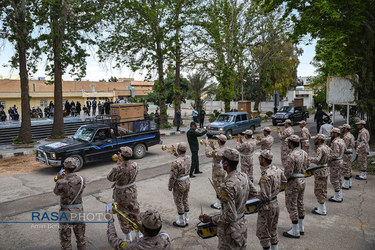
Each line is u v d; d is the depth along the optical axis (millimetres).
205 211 6418
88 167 10961
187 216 5715
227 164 3477
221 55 23344
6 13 14570
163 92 22922
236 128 17609
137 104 13891
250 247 4816
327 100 12742
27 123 16188
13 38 14773
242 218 3512
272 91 40000
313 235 5215
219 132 16641
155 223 2484
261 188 4129
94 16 16172
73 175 4250
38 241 5195
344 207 6523
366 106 11992
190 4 20859
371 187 7934
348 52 12188
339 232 5316
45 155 10023
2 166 11328
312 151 12977
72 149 10109
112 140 11180
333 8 10422
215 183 6551
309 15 11641
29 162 12039
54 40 16672
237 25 23375
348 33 11438
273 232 4305
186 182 5535
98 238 5254
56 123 17406
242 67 27375
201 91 34062
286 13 12852
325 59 13805
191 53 22578
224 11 23094
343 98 12414
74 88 47438
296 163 4988
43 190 8203
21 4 14469
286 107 24938
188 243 5008
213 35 22797
